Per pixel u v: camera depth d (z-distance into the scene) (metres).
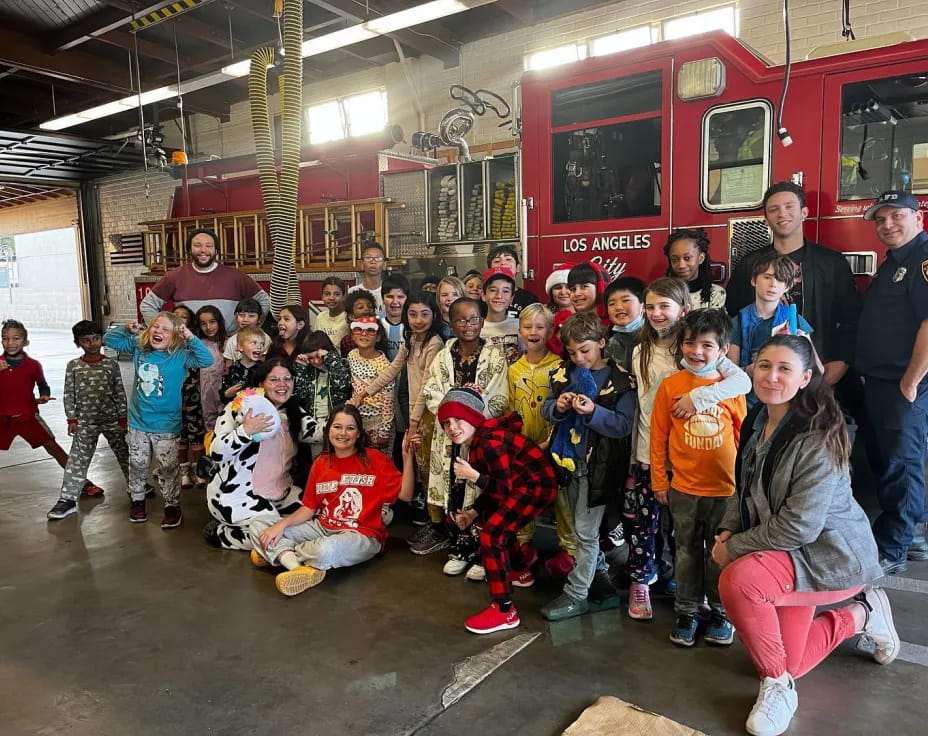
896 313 3.09
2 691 2.46
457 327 3.33
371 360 4.12
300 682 2.47
